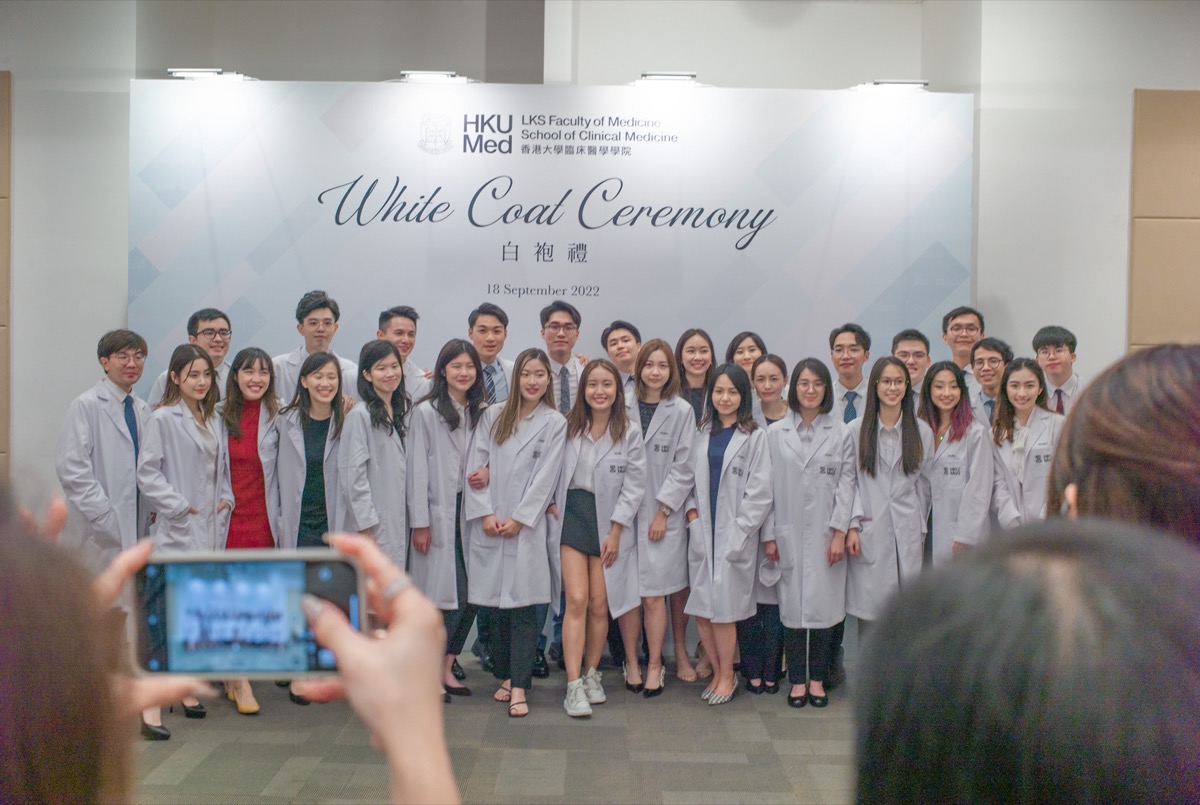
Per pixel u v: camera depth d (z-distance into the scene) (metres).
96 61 4.99
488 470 4.03
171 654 0.77
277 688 4.22
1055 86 4.89
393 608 0.67
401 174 4.70
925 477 4.18
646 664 4.56
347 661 0.63
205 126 4.63
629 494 4.04
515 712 3.87
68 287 5.00
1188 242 4.92
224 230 4.65
